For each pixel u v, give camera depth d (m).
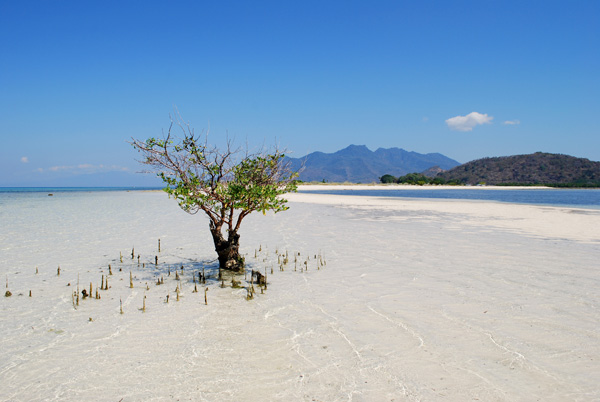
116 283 8.85
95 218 22.92
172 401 4.12
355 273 9.57
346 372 4.72
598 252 11.94
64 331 6.04
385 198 49.22
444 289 8.09
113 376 4.66
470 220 21.42
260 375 4.68
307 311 6.91
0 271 9.80
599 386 4.35
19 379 4.61
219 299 7.66
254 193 9.46
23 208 31.42
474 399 4.11
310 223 20.23
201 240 14.90
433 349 5.32
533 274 9.25
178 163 9.35
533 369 4.75
